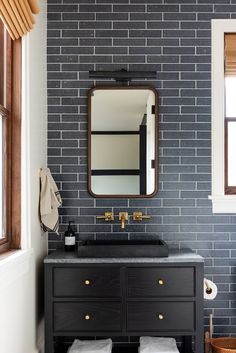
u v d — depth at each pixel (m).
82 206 2.90
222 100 2.90
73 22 2.91
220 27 2.91
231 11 2.91
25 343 2.27
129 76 2.85
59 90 2.91
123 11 2.92
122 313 2.43
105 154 2.90
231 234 2.90
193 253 2.62
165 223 2.90
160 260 2.42
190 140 2.91
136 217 2.85
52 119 2.91
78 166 2.90
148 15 2.92
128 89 2.90
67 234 2.73
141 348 2.49
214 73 2.90
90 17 2.92
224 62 2.94
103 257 2.45
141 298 2.43
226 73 2.94
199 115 2.91
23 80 2.29
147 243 2.82
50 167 2.90
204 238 2.90
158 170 2.91
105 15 2.92
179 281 2.43
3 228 2.21
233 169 2.96
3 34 2.25
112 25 2.92
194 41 2.92
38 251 2.60
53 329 2.41
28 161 2.32
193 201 2.90
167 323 2.43
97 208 2.90
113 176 2.90
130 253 2.46
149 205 2.90
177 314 2.43
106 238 2.89
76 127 2.91
